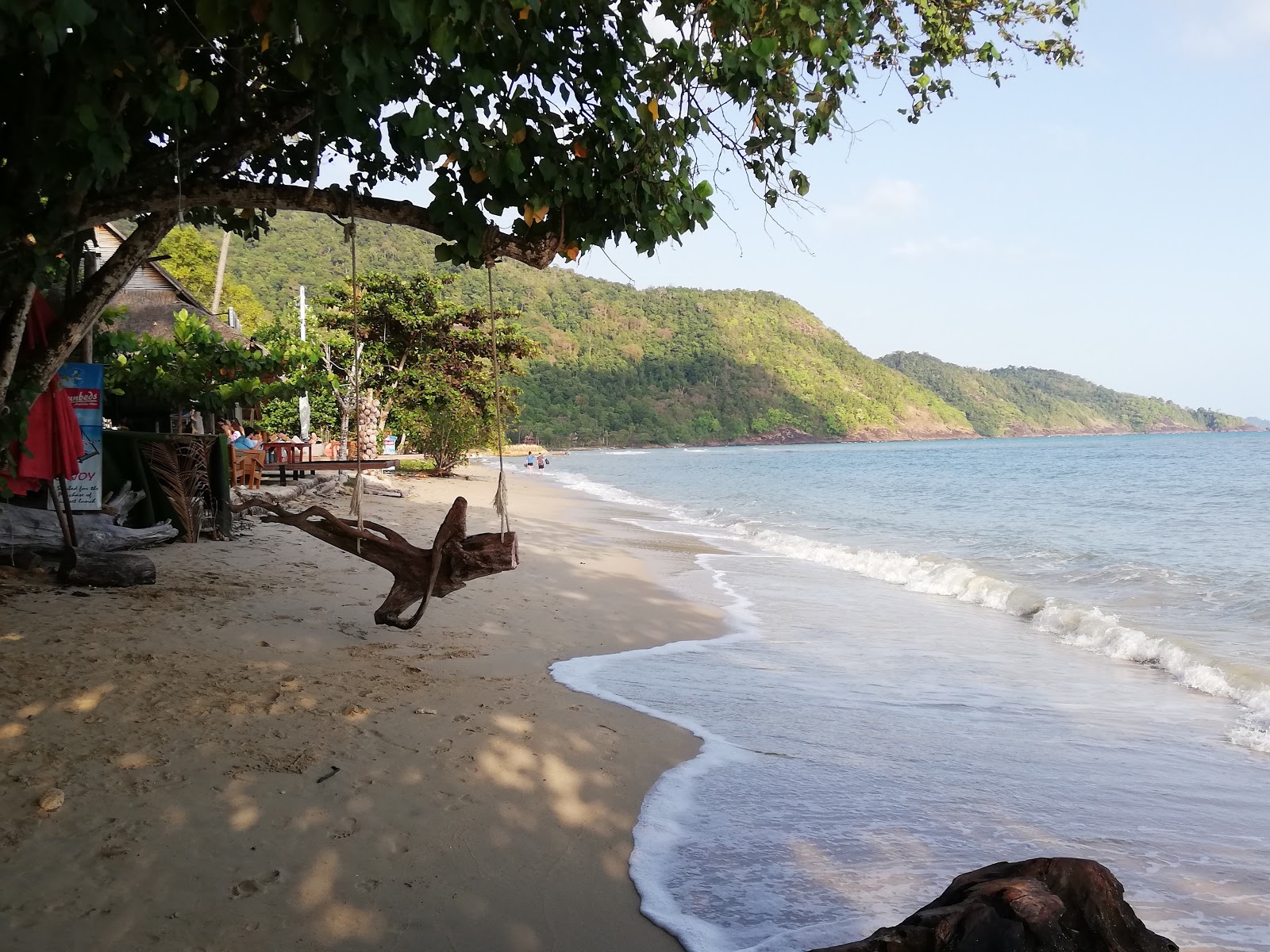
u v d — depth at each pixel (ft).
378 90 13.75
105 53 13.16
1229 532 66.64
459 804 14.84
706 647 28.96
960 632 32.14
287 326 98.73
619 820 15.10
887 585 43.34
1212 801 16.66
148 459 35.35
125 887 11.56
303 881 12.13
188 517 36.27
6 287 16.74
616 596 36.99
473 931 11.44
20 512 28.91
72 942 10.41
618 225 17.08
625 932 11.70
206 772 14.87
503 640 27.07
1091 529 70.33
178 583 28.37
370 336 97.35
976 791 17.01
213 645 21.91
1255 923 12.39
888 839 14.82
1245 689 23.47
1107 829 15.40
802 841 14.64
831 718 21.52
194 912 11.19
